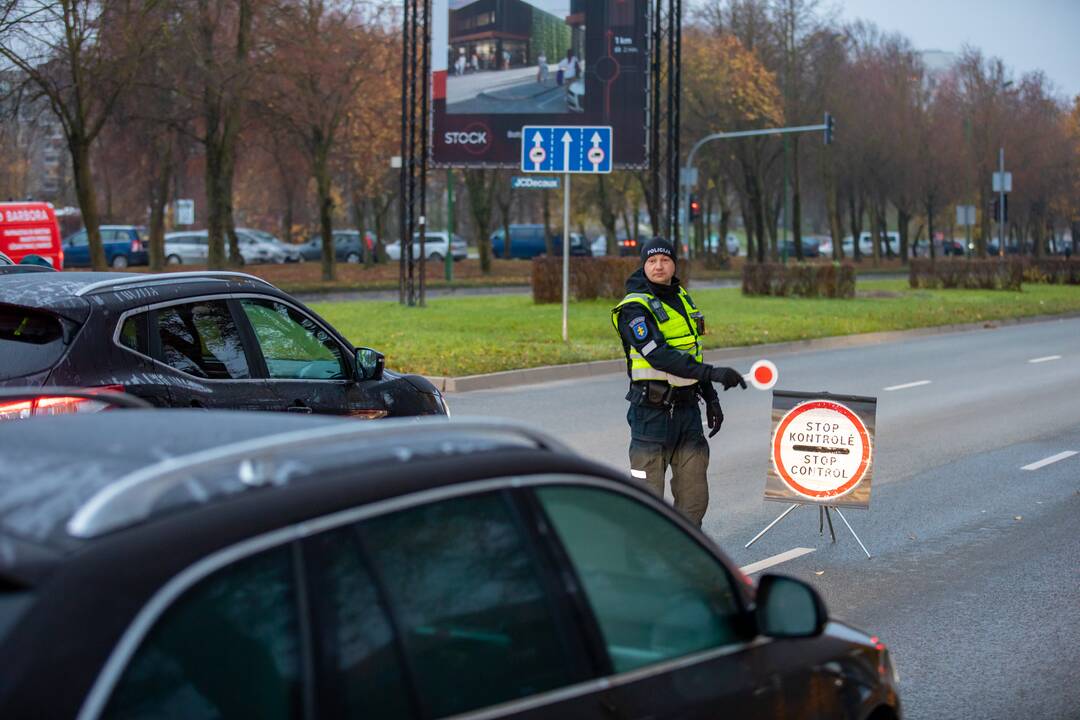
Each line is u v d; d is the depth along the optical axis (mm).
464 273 109500
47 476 4355
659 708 5309
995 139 134500
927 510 18469
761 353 44062
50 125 70938
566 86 55625
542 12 55344
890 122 130125
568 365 36156
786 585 5984
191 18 62500
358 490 4520
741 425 26672
